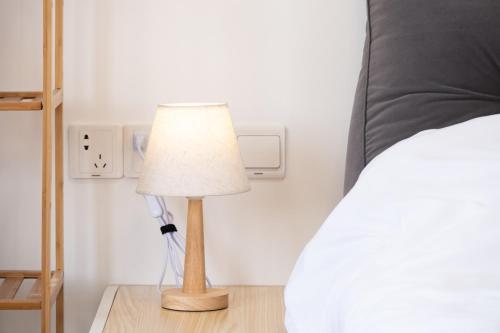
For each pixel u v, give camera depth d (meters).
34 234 1.53
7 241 1.53
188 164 1.29
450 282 0.83
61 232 1.47
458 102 1.38
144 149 1.51
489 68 1.38
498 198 0.96
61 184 1.47
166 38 1.50
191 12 1.50
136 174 1.52
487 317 0.75
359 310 0.86
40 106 1.24
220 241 1.55
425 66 1.39
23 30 1.49
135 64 1.51
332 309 0.98
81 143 1.51
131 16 1.50
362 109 1.42
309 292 1.09
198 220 1.37
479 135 1.11
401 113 1.38
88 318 1.55
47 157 1.25
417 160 1.09
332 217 1.14
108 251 1.54
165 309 1.36
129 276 1.55
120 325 1.27
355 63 1.51
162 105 1.33
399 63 1.40
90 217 1.53
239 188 1.31
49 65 1.24
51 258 1.53
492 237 0.89
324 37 1.51
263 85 1.52
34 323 1.56
